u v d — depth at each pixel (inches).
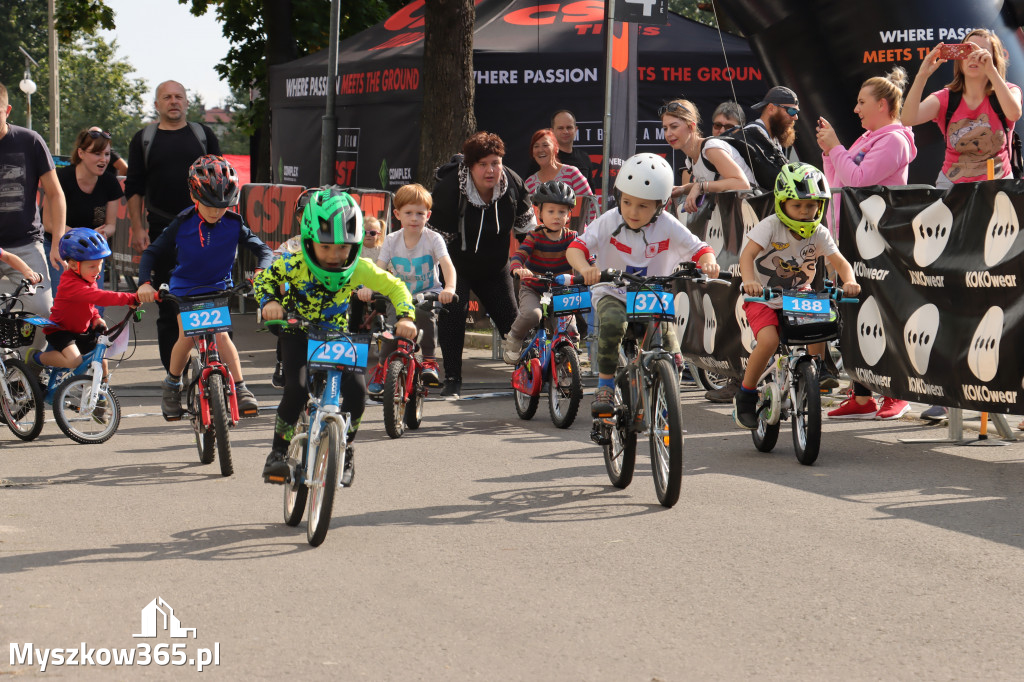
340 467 298.7
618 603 252.5
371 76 939.3
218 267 431.8
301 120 1029.8
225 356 412.2
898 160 482.0
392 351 479.2
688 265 357.1
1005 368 401.7
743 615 243.8
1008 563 281.6
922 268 432.5
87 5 1657.2
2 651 223.6
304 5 1320.1
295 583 268.7
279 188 898.1
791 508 341.4
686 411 540.1
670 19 970.7
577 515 335.9
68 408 460.4
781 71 698.8
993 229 403.5
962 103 488.4
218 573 277.0
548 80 906.1
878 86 491.8
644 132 927.7
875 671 211.6
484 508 346.3
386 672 211.8
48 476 396.2
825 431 476.1
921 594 257.4
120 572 278.1
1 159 522.3
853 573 273.9
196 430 419.5
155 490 374.0
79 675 211.2
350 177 963.3
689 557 289.1
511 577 272.7
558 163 659.4
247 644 227.1
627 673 211.0
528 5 973.2
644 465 415.5
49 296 537.0
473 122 835.4
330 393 310.3
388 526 324.2
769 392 420.5
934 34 654.5
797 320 401.7
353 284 321.4
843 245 474.3
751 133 557.6
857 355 473.1
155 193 598.2
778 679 208.1
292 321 309.0
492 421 516.7
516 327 515.5
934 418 485.7
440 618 242.7
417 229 522.9
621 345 372.8
